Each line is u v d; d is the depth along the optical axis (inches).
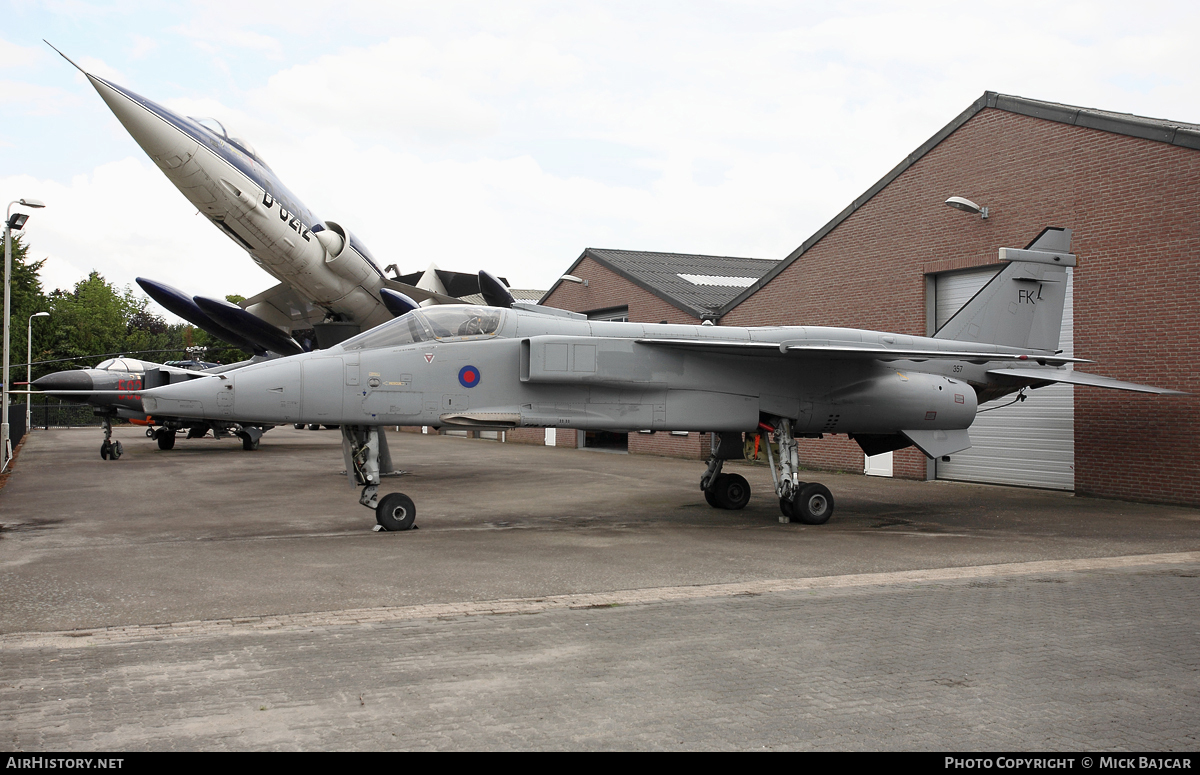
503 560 336.8
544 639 216.1
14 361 2165.4
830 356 455.5
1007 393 565.9
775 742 147.3
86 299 3171.8
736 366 468.4
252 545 375.6
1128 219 557.9
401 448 1235.2
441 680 181.3
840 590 281.4
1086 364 587.5
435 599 264.7
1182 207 525.7
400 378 416.5
